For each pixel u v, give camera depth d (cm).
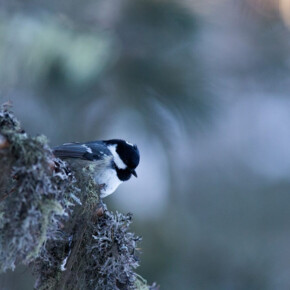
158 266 1168
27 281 700
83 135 1096
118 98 1094
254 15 1073
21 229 474
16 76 1012
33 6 1031
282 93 1534
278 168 1623
